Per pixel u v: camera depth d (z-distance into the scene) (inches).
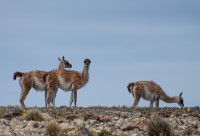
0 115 2337.6
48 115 2330.2
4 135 1752.0
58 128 1835.6
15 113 2372.0
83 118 2253.9
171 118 2361.0
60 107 2918.3
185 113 2620.6
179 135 1921.8
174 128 2073.1
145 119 2253.9
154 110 2797.7
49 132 1822.1
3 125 2027.6
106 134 1852.9
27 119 2225.6
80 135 1774.1
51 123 1847.9
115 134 1873.8
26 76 3486.7
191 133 1968.5
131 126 1993.1
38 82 3481.8
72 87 3454.7
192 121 2282.2
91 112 2559.1
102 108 2844.5
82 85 3462.1
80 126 1856.5
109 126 2049.7
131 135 1867.6
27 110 2544.3
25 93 3467.0
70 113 2488.9
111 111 2628.0
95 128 1980.8
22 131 1881.2
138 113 2556.6
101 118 2213.3
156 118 1961.1
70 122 2149.4
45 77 3481.8
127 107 2967.5
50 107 2915.8
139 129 1996.8
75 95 3467.0
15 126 2018.9
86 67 3452.3
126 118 2337.6
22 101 3464.6
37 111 2265.0
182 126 2113.7
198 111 2775.6
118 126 2048.5
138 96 3580.2
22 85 3491.6
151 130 1916.8
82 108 2827.3
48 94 3464.6
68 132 1841.8
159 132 1903.3
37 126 2004.2
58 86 3489.2
